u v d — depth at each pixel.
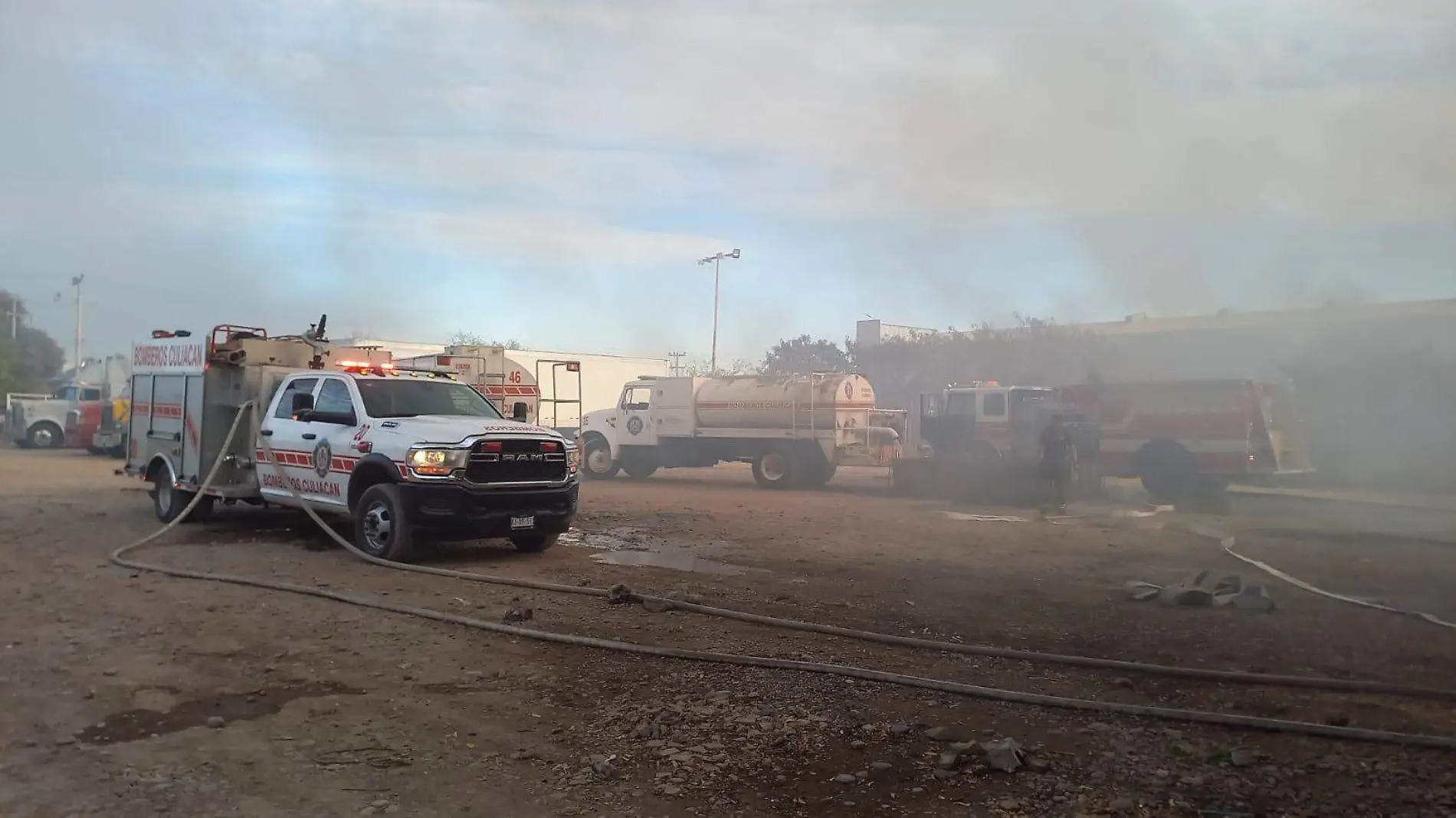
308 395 11.34
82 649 6.33
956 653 6.51
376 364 12.97
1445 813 3.96
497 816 3.96
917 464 18.45
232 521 13.04
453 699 5.49
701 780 4.34
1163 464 17.08
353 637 6.82
